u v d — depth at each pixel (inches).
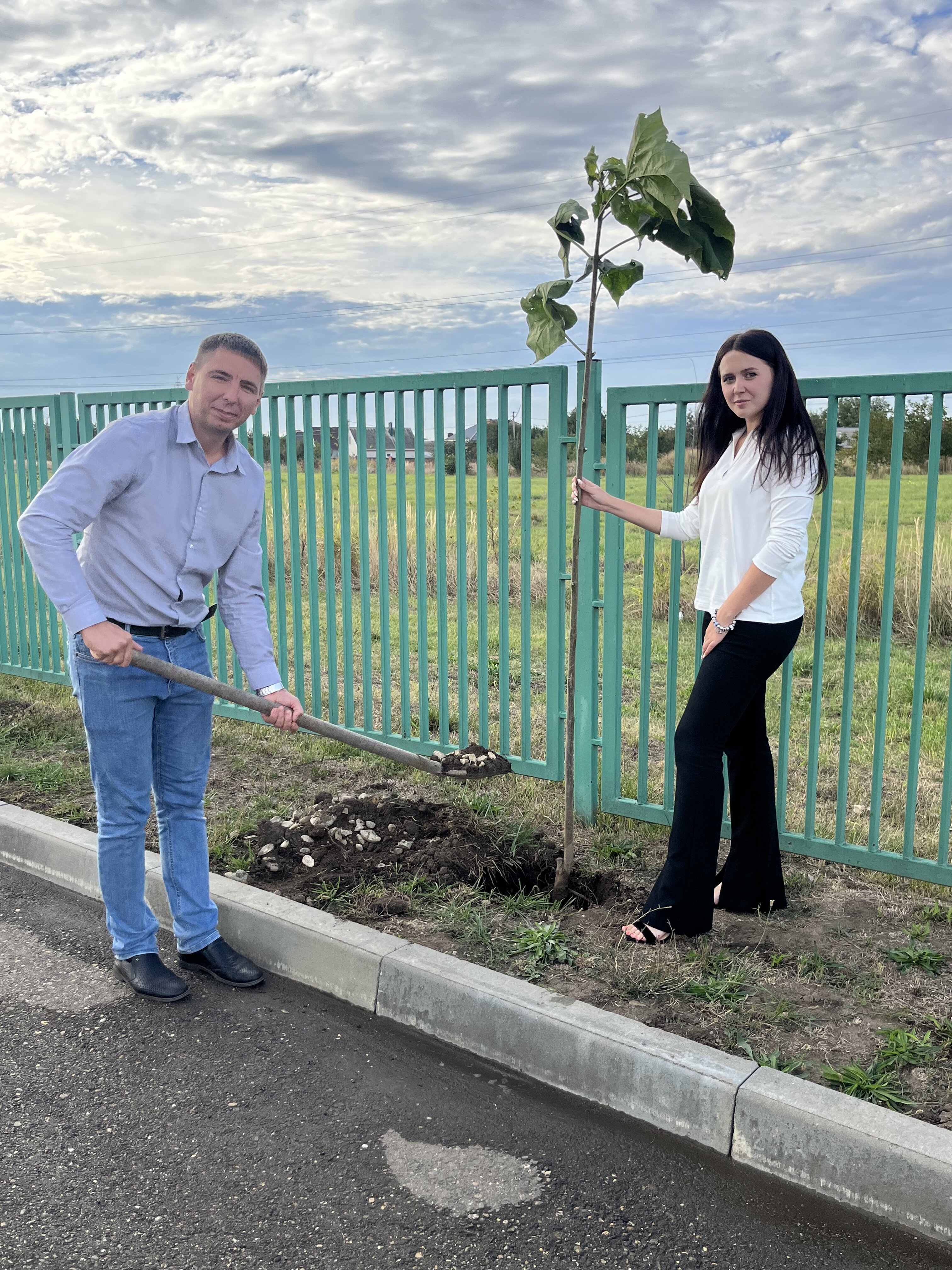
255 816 173.9
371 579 365.7
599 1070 103.5
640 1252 83.0
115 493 113.6
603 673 167.2
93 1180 90.7
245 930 134.2
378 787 184.4
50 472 252.5
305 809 177.0
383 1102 103.0
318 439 230.1
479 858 151.5
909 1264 82.2
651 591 160.1
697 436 134.5
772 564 119.6
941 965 123.3
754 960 124.8
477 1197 89.2
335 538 358.9
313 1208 87.4
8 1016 118.9
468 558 357.1
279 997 124.8
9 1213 86.4
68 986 126.1
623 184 123.0
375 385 186.1
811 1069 101.8
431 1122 99.9
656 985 117.0
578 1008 109.2
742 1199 89.5
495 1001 111.0
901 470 135.9
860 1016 112.0
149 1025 117.4
